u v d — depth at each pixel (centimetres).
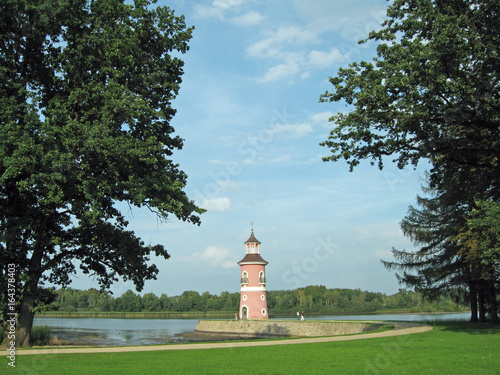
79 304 10856
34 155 1980
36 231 2428
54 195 2042
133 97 2223
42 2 2167
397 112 2016
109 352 1816
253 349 1819
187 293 15062
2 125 2012
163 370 1280
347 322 3953
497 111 1912
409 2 2055
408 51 1948
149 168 2327
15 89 2183
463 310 11412
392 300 11556
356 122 2109
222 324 5591
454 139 2184
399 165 2205
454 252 3381
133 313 12631
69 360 1534
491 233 1903
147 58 2458
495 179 2242
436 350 1585
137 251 2586
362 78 2081
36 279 2403
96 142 2055
